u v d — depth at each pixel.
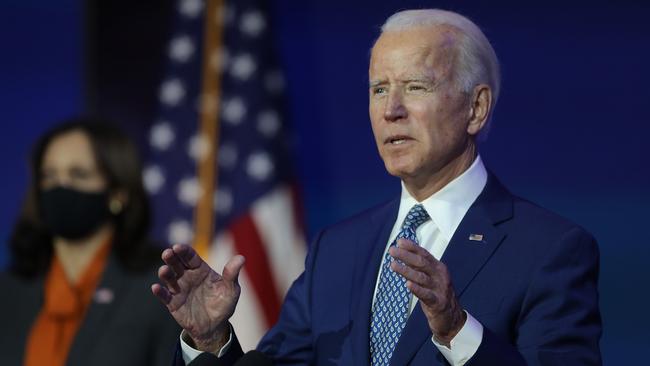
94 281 9.37
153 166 13.76
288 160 13.63
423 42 6.27
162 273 5.89
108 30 14.30
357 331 6.20
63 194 9.33
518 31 13.73
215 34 13.97
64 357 8.93
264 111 13.69
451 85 6.27
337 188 14.09
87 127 9.83
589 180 13.41
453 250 6.18
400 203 6.73
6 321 9.27
